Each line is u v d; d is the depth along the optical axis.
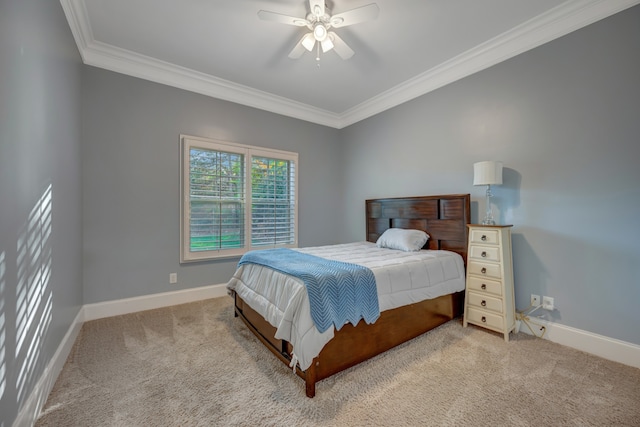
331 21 2.03
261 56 2.85
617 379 1.72
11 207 1.20
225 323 2.61
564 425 1.35
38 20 1.53
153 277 3.01
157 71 3.00
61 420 1.39
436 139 3.22
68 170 2.13
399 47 2.69
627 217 1.93
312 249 3.05
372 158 4.11
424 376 1.75
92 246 2.67
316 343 1.55
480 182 2.42
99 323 2.57
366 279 1.91
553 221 2.28
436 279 2.42
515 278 2.49
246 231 3.65
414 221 3.32
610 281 2.00
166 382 1.70
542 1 2.09
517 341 2.24
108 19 2.28
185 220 3.18
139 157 2.93
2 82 1.13
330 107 4.25
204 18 2.28
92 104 2.67
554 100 2.27
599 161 2.05
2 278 1.11
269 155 3.89
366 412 1.44
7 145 1.17
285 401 1.53
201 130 3.32
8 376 1.14
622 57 1.95
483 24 2.35
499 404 1.50
